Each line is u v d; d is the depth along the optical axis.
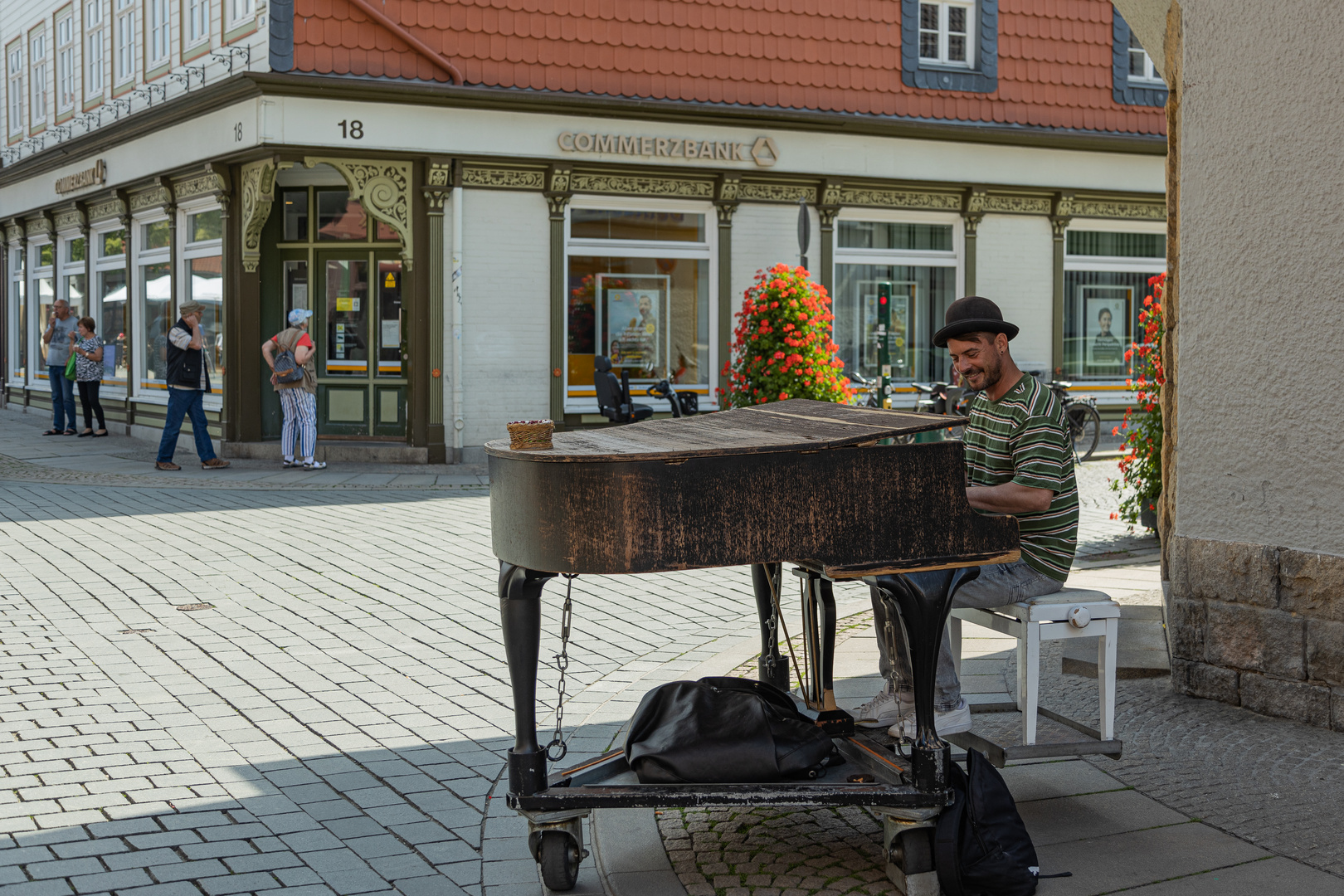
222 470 14.71
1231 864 3.79
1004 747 4.39
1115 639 4.40
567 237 15.84
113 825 4.29
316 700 5.83
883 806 3.66
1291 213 5.12
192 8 16.56
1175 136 6.03
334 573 8.77
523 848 4.18
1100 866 3.80
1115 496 12.70
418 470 14.87
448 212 15.23
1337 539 5.04
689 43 16.09
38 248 23.31
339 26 14.58
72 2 20.70
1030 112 17.97
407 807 4.53
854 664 6.36
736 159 16.30
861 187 17.14
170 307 17.64
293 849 4.12
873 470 3.69
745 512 3.59
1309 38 5.01
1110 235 18.86
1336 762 4.72
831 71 16.84
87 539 9.97
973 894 3.64
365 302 16.09
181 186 17.08
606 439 4.07
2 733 5.27
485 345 15.48
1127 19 6.34
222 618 7.41
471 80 15.12
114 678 6.13
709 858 4.02
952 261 17.89
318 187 16.11
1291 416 5.17
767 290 13.26
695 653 6.79
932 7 17.52
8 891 3.75
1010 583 4.39
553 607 7.96
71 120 20.70
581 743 5.20
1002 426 4.50
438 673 6.33
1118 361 19.05
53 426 20.12
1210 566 5.55
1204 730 5.17
